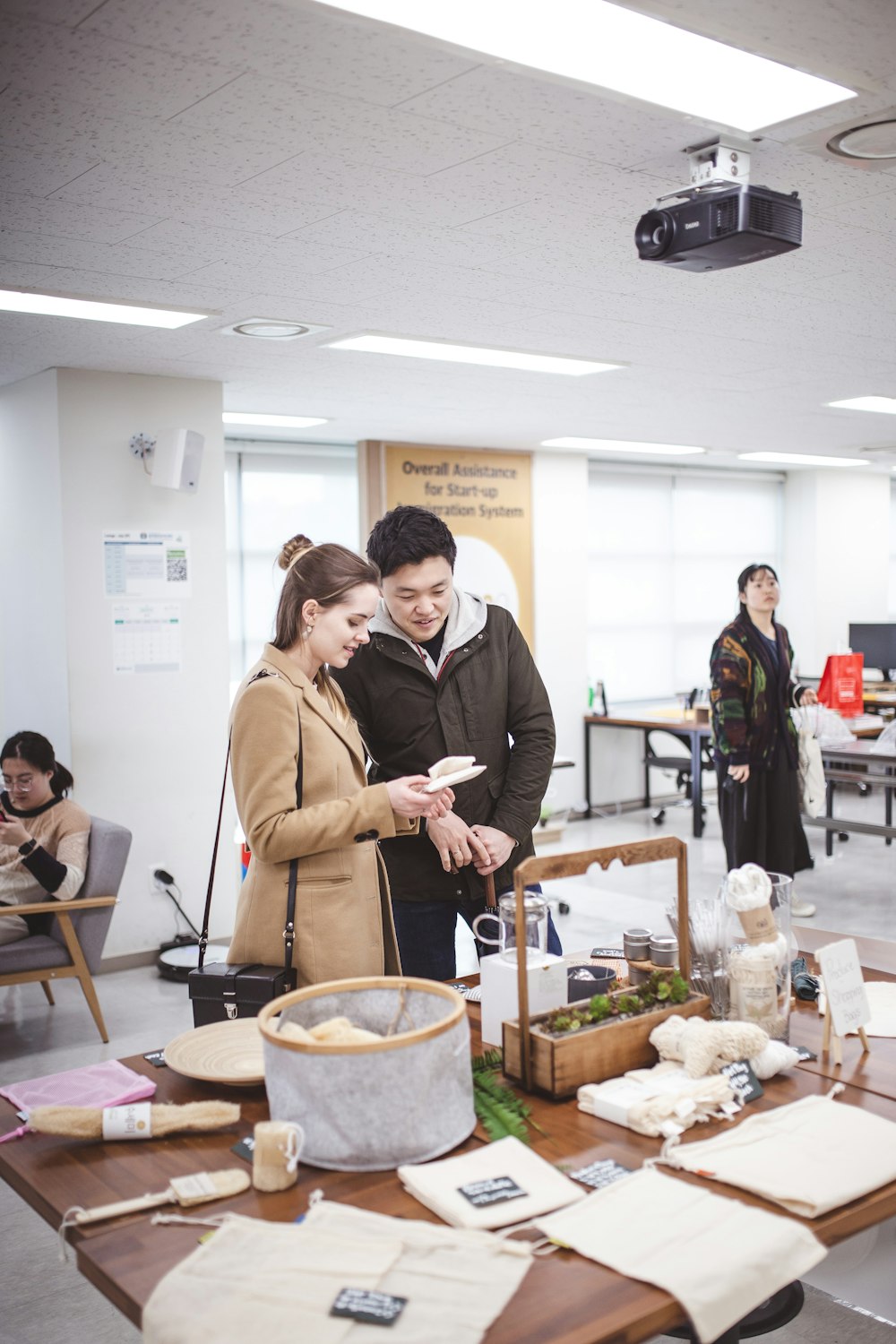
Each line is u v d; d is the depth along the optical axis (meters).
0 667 5.66
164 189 2.74
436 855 2.41
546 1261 1.16
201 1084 1.67
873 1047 1.76
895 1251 1.95
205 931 2.07
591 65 2.09
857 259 3.47
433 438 7.34
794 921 5.65
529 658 2.57
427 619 2.35
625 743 8.95
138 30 1.94
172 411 5.17
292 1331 1.04
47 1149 1.47
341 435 7.12
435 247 3.26
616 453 8.48
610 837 7.96
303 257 3.34
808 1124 1.44
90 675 5.02
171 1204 1.31
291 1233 1.20
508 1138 1.41
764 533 10.30
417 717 2.44
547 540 8.26
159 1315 1.08
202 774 5.32
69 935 4.07
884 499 10.64
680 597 9.62
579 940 5.30
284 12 1.88
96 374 4.98
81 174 2.63
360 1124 1.36
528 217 3.00
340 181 2.71
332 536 7.50
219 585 5.33
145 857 5.18
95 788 5.04
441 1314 1.06
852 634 9.90
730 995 1.74
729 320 4.24
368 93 2.21
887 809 7.81
